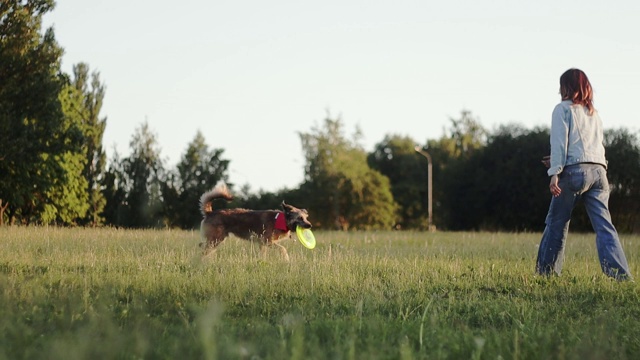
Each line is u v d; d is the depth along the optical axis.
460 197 107.88
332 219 141.75
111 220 94.31
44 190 63.91
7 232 31.22
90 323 9.63
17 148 56.03
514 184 101.56
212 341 7.75
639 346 9.48
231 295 13.62
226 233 24.09
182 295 13.52
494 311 12.32
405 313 12.23
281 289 14.53
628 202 94.69
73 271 17.39
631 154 93.69
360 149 145.12
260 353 8.38
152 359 8.10
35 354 7.92
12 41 56.56
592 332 10.27
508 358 8.57
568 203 17.52
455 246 31.31
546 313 12.51
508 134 105.94
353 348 7.89
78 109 86.50
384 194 144.62
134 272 17.12
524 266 20.33
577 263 21.73
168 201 102.31
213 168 106.00
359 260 20.59
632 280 16.73
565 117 17.42
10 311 10.51
